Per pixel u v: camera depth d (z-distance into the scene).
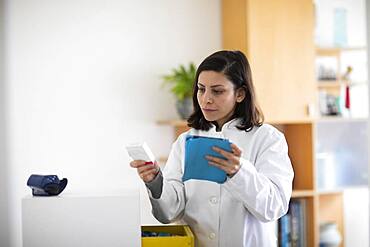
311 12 3.78
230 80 1.92
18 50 3.68
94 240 1.74
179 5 3.91
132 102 3.84
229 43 3.87
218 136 2.04
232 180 1.77
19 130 3.68
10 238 3.69
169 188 2.02
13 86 3.67
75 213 1.73
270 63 3.69
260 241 2.02
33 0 3.69
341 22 4.11
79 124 3.77
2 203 3.67
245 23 3.66
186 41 3.93
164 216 2.02
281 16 3.71
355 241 4.32
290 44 3.74
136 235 1.75
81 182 3.77
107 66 3.80
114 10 3.81
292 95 3.74
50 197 1.73
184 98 3.66
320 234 3.98
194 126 2.12
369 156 3.64
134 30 3.84
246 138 2.03
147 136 3.87
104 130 3.80
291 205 3.89
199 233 2.04
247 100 2.01
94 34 3.78
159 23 3.88
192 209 2.05
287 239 3.88
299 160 3.96
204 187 2.02
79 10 3.75
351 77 4.22
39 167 3.71
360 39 4.25
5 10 3.65
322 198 4.18
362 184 4.26
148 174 1.88
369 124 3.60
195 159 1.75
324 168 4.09
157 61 3.88
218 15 3.98
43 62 3.71
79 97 3.76
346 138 4.27
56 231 1.73
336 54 4.18
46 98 3.72
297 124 3.96
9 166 3.67
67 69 3.74
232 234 1.99
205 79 1.92
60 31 3.73
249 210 1.89
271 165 1.95
